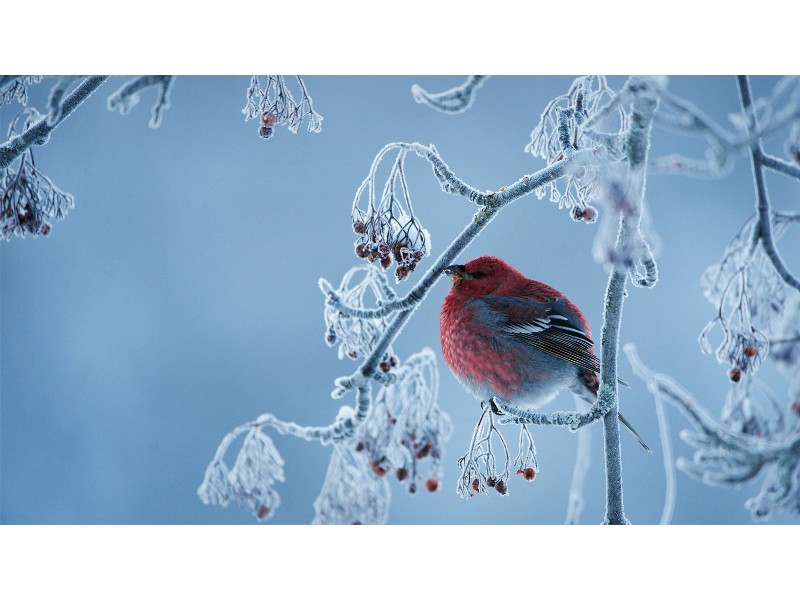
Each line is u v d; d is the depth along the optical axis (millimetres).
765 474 4516
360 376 4730
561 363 5625
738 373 4594
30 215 4746
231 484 4703
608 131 4660
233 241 9484
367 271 4824
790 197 9430
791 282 4637
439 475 4883
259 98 4688
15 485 8578
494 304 5703
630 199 3369
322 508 4879
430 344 8586
